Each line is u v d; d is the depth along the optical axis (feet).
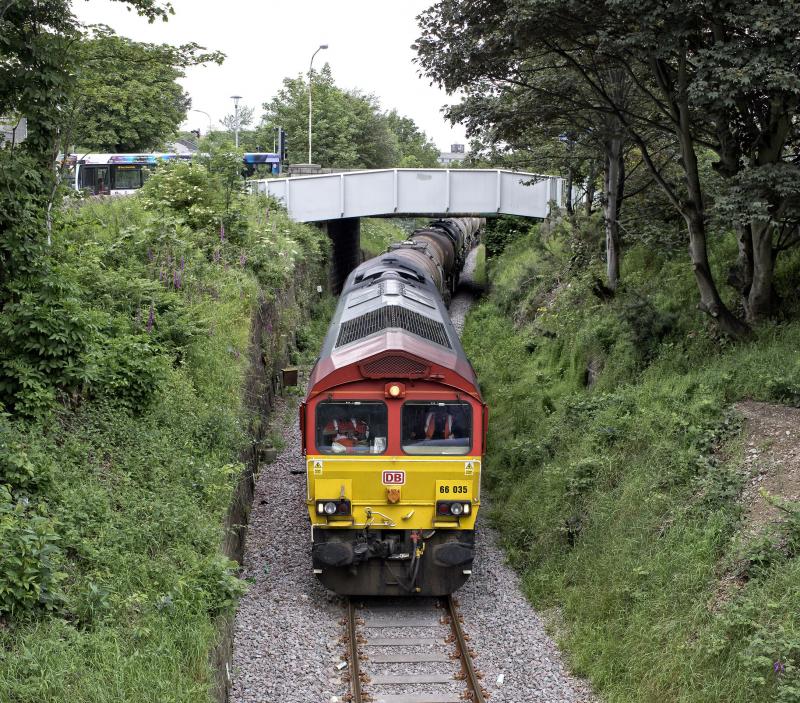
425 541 34.88
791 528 27.81
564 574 35.35
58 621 22.09
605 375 50.37
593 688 28.30
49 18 33.40
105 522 27.84
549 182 96.43
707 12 35.37
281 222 88.58
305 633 31.94
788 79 32.42
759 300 44.83
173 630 24.81
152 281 50.11
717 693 24.13
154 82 41.37
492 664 30.48
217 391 44.42
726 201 37.50
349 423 34.37
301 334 78.13
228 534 35.01
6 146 34.06
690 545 30.37
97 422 33.81
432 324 40.96
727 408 37.76
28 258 33.40
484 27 42.11
